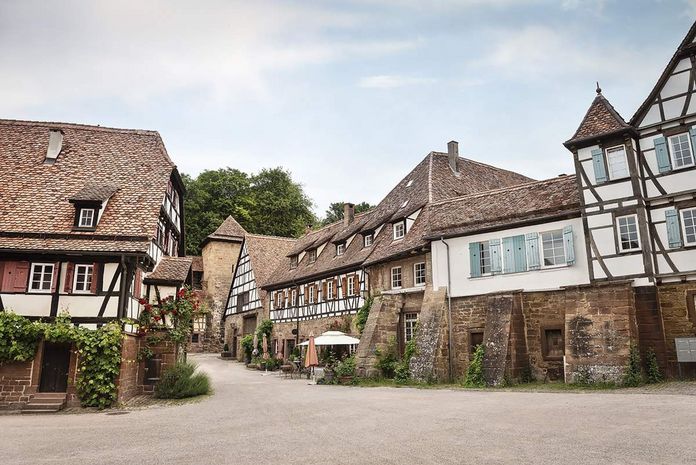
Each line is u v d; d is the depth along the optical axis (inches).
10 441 377.7
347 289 1067.3
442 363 754.8
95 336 607.8
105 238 658.2
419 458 267.6
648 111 643.5
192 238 2138.3
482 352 693.3
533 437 306.7
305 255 1371.8
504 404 468.4
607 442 283.1
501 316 698.2
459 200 852.0
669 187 613.6
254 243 1688.0
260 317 1517.0
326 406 517.0
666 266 599.8
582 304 629.3
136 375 703.1
